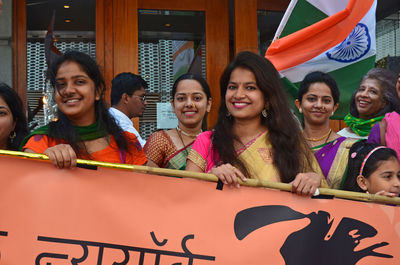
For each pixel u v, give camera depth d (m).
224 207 2.09
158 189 2.07
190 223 2.06
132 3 5.27
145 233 2.03
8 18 4.92
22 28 5.11
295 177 2.27
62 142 2.31
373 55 3.68
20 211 1.98
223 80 2.49
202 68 5.45
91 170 2.04
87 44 5.24
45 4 5.18
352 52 3.63
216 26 5.46
